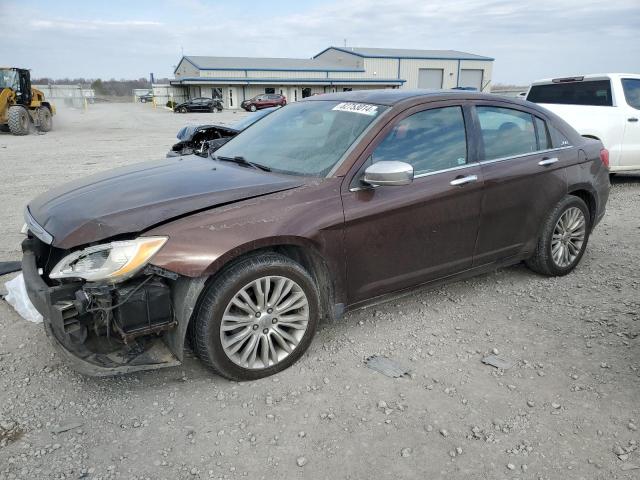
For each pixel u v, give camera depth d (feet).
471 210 12.66
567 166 14.71
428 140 12.13
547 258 14.97
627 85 28.40
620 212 23.73
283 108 14.97
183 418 9.25
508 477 7.95
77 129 82.74
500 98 13.87
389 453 8.43
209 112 149.18
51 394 9.88
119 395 9.88
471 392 10.02
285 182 10.79
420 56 201.77
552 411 9.44
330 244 10.59
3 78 68.85
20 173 36.04
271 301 10.23
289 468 8.11
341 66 201.05
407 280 12.14
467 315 13.24
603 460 8.27
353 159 11.05
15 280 13.00
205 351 9.74
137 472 7.99
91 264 8.95
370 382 10.33
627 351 11.40
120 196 10.39
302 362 11.04
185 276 9.26
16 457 8.21
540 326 12.64
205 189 10.50
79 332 9.18
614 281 15.29
